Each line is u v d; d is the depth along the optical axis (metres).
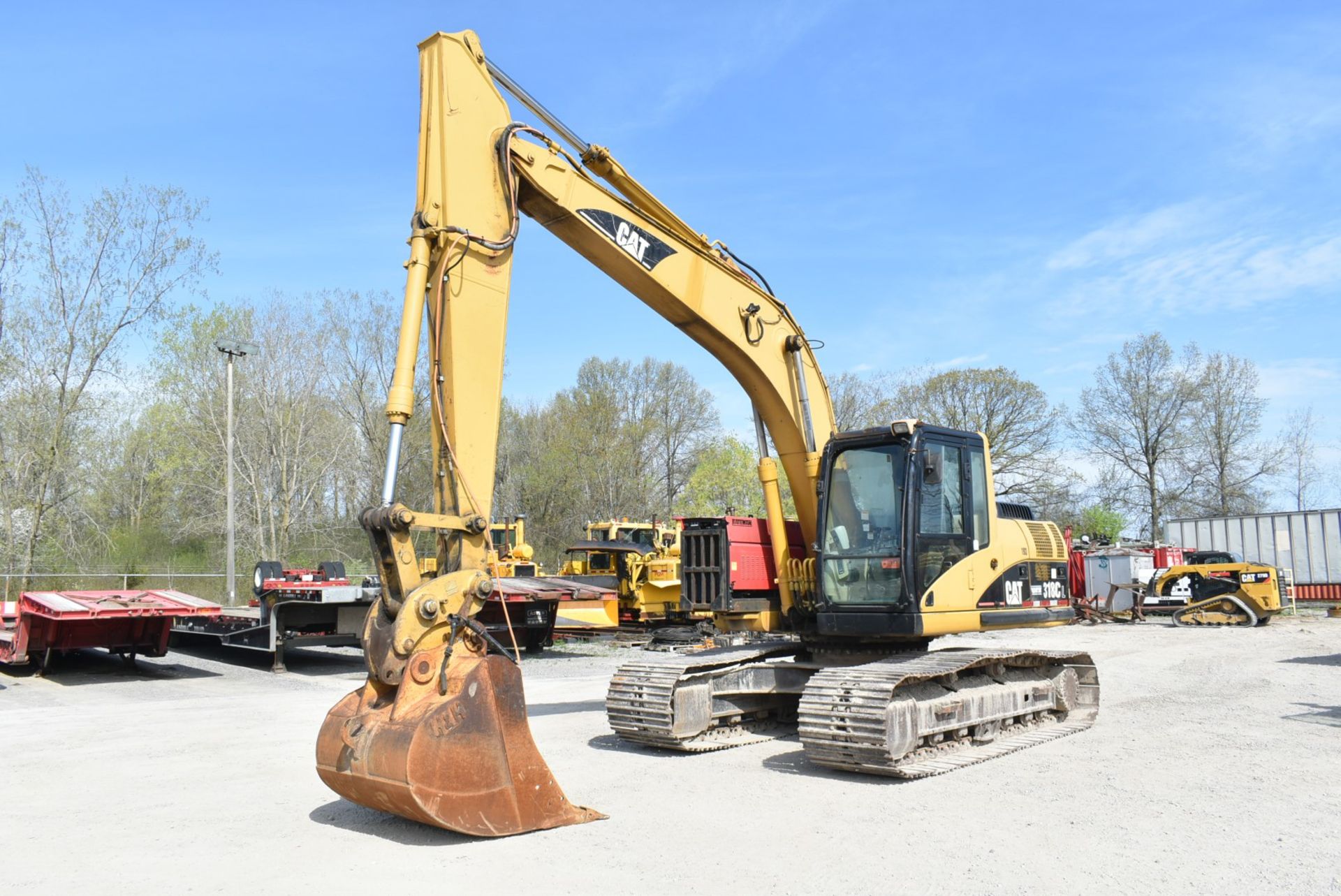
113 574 27.97
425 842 5.49
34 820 6.09
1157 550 31.53
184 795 6.79
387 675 5.32
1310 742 8.91
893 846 5.46
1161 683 13.52
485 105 6.69
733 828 5.84
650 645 19.61
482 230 6.51
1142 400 48.53
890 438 8.51
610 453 49.31
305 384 39.88
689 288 8.30
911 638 8.96
